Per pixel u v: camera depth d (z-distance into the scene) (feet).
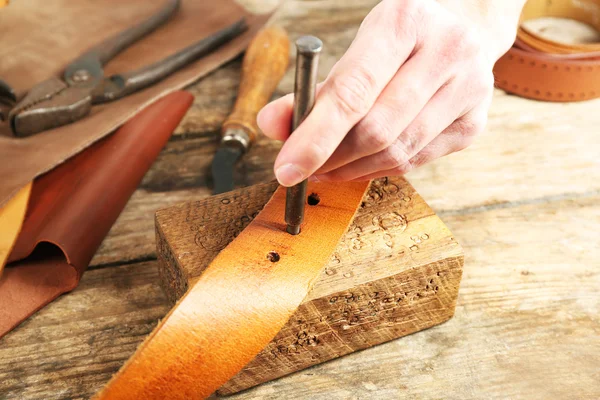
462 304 1.52
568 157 1.87
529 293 1.55
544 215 1.72
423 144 1.28
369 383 1.38
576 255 1.63
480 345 1.45
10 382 1.36
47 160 1.66
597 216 1.72
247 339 1.21
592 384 1.39
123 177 1.66
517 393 1.37
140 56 2.02
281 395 1.36
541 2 2.11
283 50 2.03
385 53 1.18
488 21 1.45
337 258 1.36
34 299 1.47
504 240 1.65
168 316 1.17
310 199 1.41
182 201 1.73
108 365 1.40
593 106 2.04
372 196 1.48
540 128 1.96
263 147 1.88
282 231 1.33
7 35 1.98
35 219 1.60
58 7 2.08
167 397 1.17
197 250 1.35
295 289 1.26
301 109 1.11
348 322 1.37
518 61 1.99
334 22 2.36
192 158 1.85
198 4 2.25
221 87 2.07
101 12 2.09
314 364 1.41
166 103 1.86
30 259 1.55
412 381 1.39
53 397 1.35
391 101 1.19
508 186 1.79
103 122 1.77
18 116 1.72
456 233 1.67
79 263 1.50
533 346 1.45
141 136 1.75
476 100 1.31
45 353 1.41
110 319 1.47
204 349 1.18
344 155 1.21
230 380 1.33
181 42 2.08
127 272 1.57
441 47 1.24
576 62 1.95
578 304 1.53
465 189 1.78
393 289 1.36
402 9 1.22
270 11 2.39
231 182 1.72
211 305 1.20
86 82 1.84
